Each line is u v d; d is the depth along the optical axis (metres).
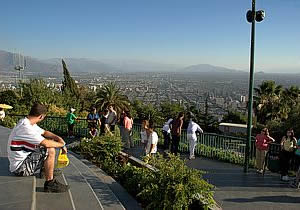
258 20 9.36
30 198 4.05
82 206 4.46
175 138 11.67
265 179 8.80
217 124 43.25
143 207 5.61
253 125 33.25
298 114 27.20
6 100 25.08
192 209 5.50
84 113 24.81
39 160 4.90
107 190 5.69
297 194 7.37
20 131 4.80
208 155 12.18
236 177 9.02
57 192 4.77
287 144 8.53
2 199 4.00
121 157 9.01
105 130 12.77
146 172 6.30
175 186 5.23
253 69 9.59
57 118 17.17
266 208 6.38
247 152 9.66
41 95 26.17
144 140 10.25
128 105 38.00
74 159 8.33
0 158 6.35
